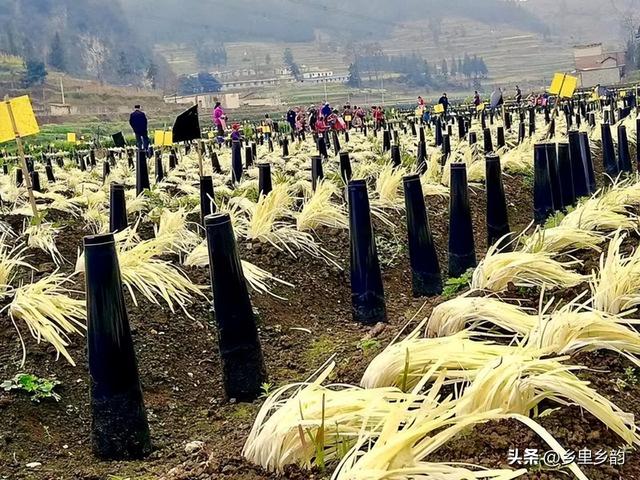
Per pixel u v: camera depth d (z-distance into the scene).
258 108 112.06
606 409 2.97
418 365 3.46
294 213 8.02
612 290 4.01
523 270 4.62
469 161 12.92
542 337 3.59
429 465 2.62
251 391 4.80
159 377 5.06
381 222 8.59
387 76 195.62
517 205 11.40
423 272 6.63
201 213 8.56
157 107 100.94
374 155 15.49
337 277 7.18
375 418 3.05
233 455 3.37
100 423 4.10
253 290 6.34
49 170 15.03
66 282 6.24
